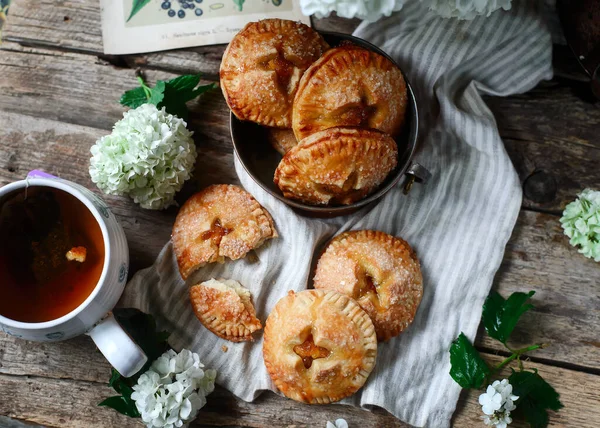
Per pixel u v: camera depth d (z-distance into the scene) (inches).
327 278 28.5
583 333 29.6
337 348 27.3
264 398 29.1
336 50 26.9
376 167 26.8
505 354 29.4
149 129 27.2
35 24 30.5
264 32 27.4
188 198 29.7
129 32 30.3
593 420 29.1
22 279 26.3
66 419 28.8
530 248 30.0
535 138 30.6
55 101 30.2
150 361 28.1
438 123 30.1
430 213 29.7
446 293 29.4
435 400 28.8
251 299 29.0
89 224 26.5
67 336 26.1
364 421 29.0
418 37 30.0
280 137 28.5
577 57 29.5
